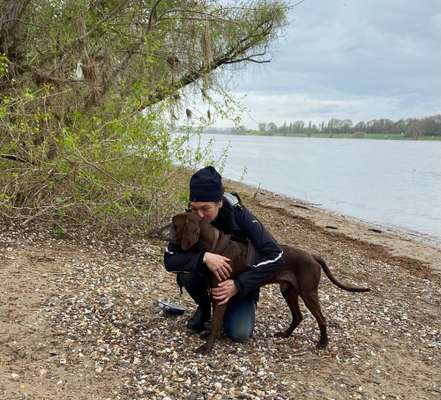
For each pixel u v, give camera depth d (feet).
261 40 21.86
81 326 8.13
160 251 12.60
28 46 15.24
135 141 12.51
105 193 13.08
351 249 18.86
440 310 11.71
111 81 14.37
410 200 37.40
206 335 8.09
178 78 16.83
